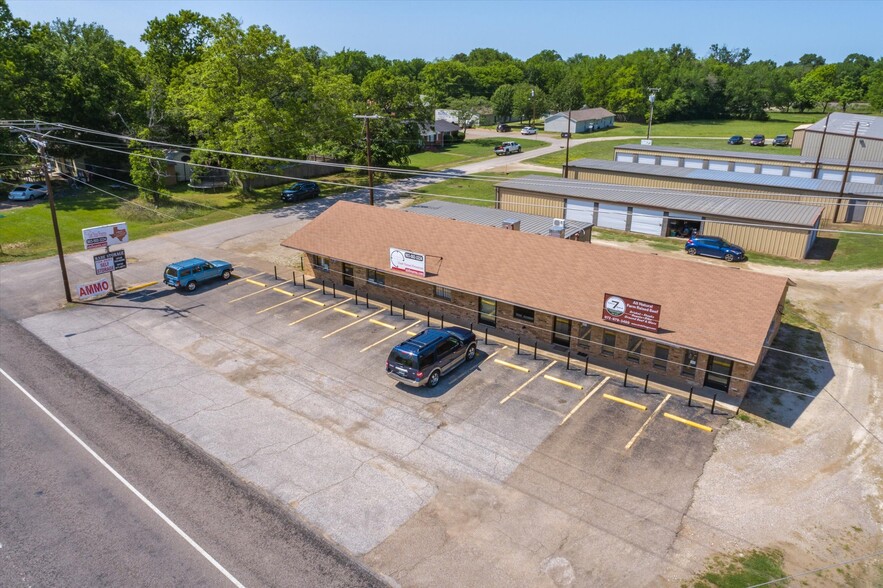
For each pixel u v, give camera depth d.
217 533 18.03
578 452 21.62
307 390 26.09
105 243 36.78
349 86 70.38
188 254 45.50
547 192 55.09
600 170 65.12
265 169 65.88
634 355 27.30
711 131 123.69
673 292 26.81
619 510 18.81
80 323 33.50
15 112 60.09
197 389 26.31
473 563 16.84
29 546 17.59
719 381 25.42
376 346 29.98
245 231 51.62
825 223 53.41
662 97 142.38
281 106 61.56
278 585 16.12
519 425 23.30
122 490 19.95
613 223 52.38
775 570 16.55
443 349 26.38
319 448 22.11
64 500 19.48
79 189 65.94
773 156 69.25
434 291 33.75
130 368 28.25
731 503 19.09
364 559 17.02
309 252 37.22
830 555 17.11
